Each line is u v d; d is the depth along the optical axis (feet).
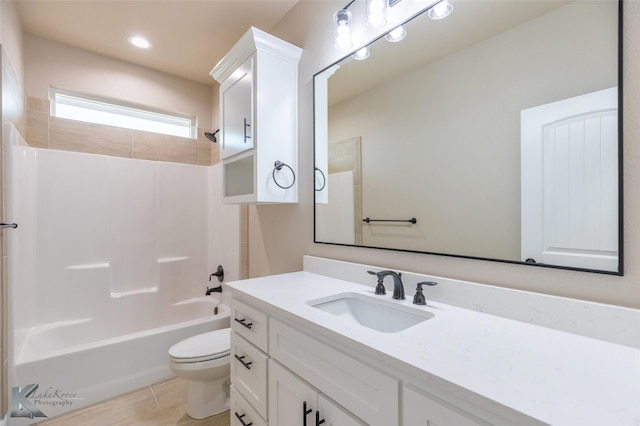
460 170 3.78
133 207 9.12
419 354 2.41
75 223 8.11
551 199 3.06
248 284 4.80
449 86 3.89
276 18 6.97
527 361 2.31
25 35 7.66
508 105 3.36
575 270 2.91
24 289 7.13
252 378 4.22
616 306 2.66
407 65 4.36
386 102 4.64
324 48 5.71
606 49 2.75
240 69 6.15
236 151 6.23
